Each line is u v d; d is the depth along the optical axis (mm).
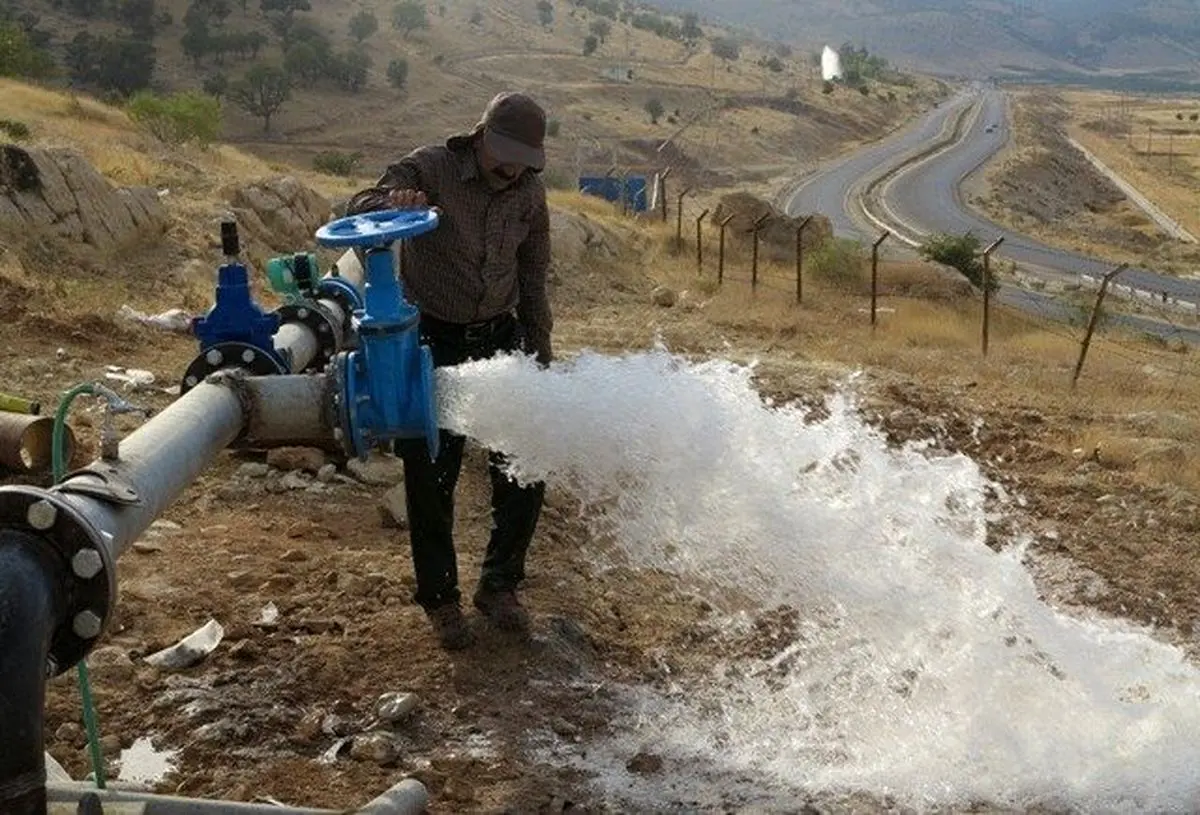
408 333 3812
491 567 4840
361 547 5695
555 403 3939
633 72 193750
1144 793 3975
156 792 3539
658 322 18125
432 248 4535
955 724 4273
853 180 124562
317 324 5531
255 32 163500
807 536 4527
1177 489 8125
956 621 4629
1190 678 4680
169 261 14430
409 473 4496
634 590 5500
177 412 3447
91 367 8289
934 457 8617
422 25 191250
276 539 5672
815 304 24547
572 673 4621
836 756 4176
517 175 4484
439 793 3758
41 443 5871
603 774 3986
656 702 4484
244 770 3807
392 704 4168
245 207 19078
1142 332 34062
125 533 2881
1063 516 7488
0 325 8820
